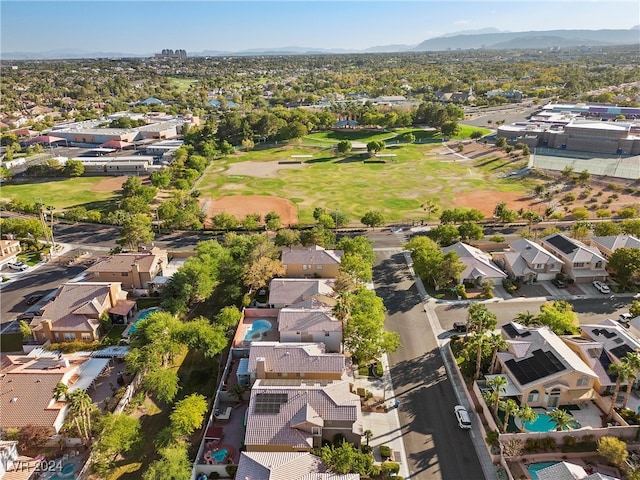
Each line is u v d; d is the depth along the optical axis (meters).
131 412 66.94
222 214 135.62
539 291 96.94
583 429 58.28
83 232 135.00
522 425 59.47
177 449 55.62
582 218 131.00
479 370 69.25
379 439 60.72
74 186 181.38
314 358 67.56
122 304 91.00
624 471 54.31
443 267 95.12
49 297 97.44
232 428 62.97
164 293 92.50
